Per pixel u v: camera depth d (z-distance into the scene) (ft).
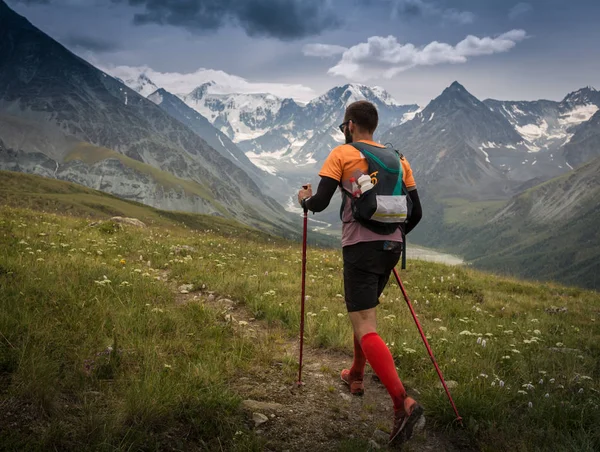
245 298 30.32
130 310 23.27
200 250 51.75
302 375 19.48
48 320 19.81
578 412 16.93
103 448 12.19
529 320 35.50
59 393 14.48
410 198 15.85
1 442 11.59
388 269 15.76
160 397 14.71
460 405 16.87
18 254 32.53
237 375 18.70
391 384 14.26
